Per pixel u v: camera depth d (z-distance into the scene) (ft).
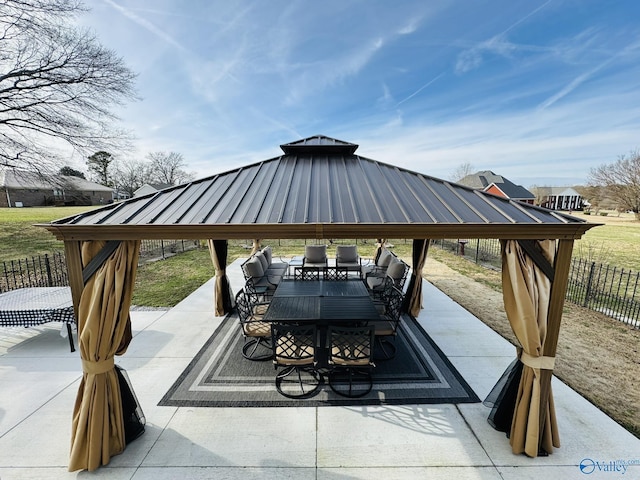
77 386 13.65
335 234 9.86
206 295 26.66
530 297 9.69
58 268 35.04
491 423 11.35
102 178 129.18
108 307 9.47
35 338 18.26
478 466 9.68
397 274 22.62
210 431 11.19
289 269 32.01
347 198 11.64
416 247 21.38
